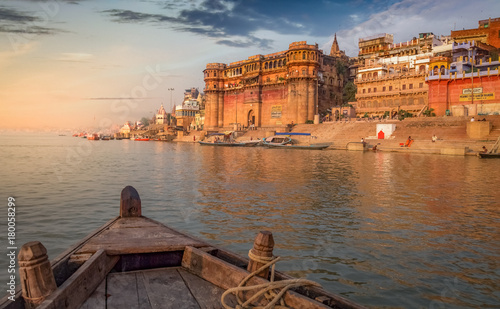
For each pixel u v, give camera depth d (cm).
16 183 2062
